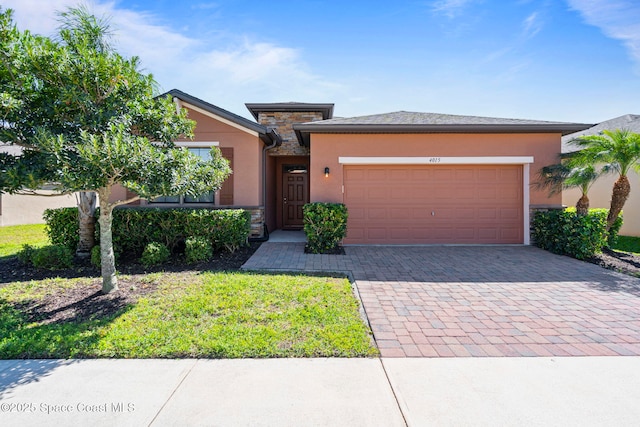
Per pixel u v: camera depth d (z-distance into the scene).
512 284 5.55
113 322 3.85
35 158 4.20
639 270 6.38
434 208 9.30
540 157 9.06
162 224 7.37
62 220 7.33
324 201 9.12
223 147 9.45
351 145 9.11
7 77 4.25
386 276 6.01
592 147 7.88
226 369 2.94
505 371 2.92
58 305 4.46
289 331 3.62
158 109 5.26
